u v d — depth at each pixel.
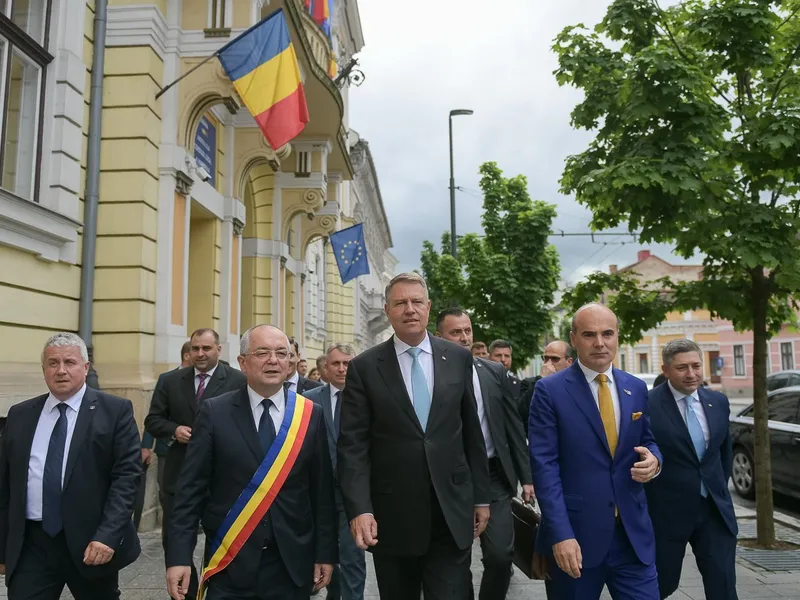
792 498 10.27
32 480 3.40
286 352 3.32
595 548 3.20
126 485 3.49
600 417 3.33
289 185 13.88
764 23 6.18
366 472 3.27
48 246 6.75
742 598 5.16
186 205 8.75
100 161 7.80
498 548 4.26
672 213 6.22
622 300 7.21
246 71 7.93
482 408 4.59
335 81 11.94
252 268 13.66
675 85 6.05
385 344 3.49
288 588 3.21
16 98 6.76
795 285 6.12
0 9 6.37
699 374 4.20
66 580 3.46
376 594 5.36
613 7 6.87
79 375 3.50
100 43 7.66
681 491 4.13
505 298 16.42
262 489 3.17
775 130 5.86
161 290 8.10
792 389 9.74
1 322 6.12
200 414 3.31
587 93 7.01
